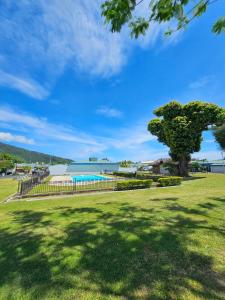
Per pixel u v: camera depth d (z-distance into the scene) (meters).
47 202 10.78
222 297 2.76
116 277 3.29
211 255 3.97
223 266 3.56
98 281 3.19
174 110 27.16
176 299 2.73
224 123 25.23
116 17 3.46
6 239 5.17
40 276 3.38
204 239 4.77
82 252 4.25
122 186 15.95
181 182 19.70
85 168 54.91
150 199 10.67
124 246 4.49
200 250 4.20
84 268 3.60
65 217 7.24
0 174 44.78
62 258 4.00
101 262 3.80
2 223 6.73
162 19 3.54
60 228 5.93
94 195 13.16
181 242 4.61
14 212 8.45
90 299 2.77
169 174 33.84
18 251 4.39
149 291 2.91
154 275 3.32
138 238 4.92
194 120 26.38
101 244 4.64
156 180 21.11
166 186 17.72
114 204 9.50
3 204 10.41
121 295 2.85
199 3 3.26
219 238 4.82
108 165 56.53
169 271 3.43
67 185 17.94
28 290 3.01
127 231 5.44
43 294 2.91
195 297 2.76
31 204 10.27
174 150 26.97
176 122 26.25
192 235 5.02
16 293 2.95
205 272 3.38
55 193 13.48
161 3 3.27
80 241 4.86
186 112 26.91
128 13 3.40
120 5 3.25
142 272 3.42
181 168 28.81
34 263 3.83
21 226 6.28
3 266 3.76
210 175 29.23
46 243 4.80
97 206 9.12
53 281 3.22
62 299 2.79
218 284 3.05
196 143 27.53
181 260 3.80
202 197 10.74
